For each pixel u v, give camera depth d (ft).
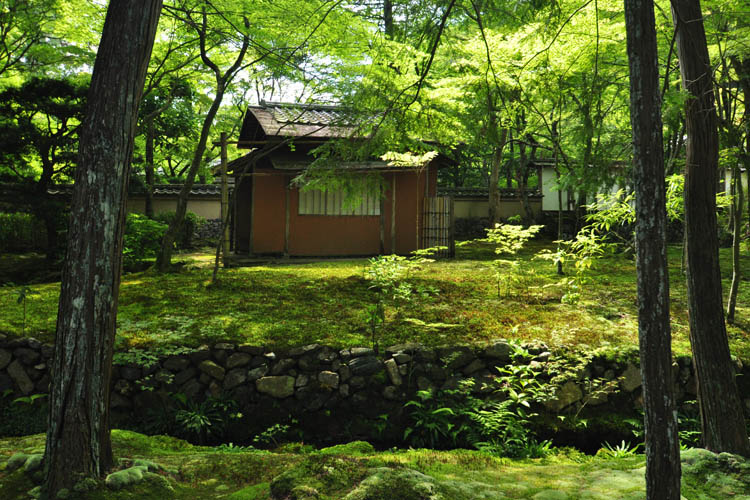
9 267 35.96
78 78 38.09
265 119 35.68
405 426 16.34
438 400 16.61
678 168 24.85
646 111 7.54
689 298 12.77
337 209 38.42
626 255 33.42
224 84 27.99
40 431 15.43
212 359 16.97
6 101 35.73
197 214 61.21
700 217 12.51
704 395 12.47
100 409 9.11
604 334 19.26
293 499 8.63
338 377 16.78
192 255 42.83
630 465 11.80
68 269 8.79
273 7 25.31
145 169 51.42
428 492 8.87
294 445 15.28
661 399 7.43
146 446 12.59
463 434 15.76
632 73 7.66
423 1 11.85
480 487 10.05
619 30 21.75
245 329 18.61
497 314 21.27
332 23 25.50
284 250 37.50
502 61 21.68
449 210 37.09
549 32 12.83
